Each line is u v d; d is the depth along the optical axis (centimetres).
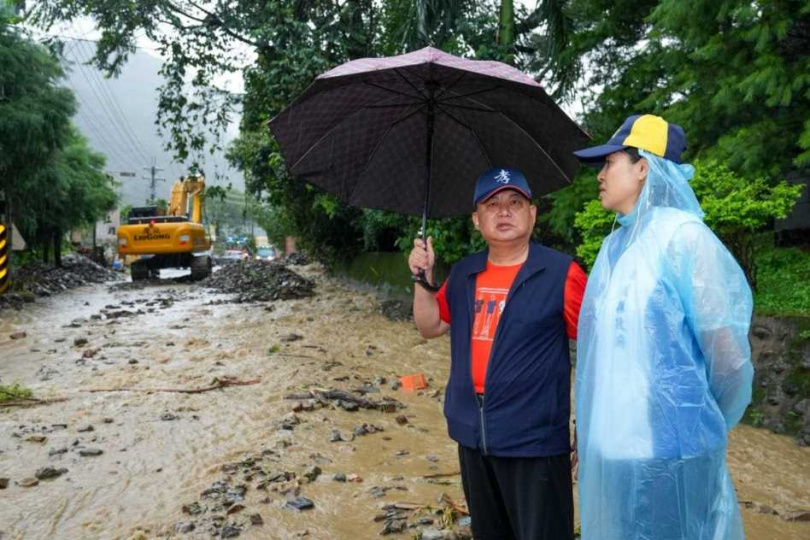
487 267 282
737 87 675
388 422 634
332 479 484
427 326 300
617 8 955
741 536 232
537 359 261
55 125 1766
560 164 312
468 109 307
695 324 221
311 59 1254
